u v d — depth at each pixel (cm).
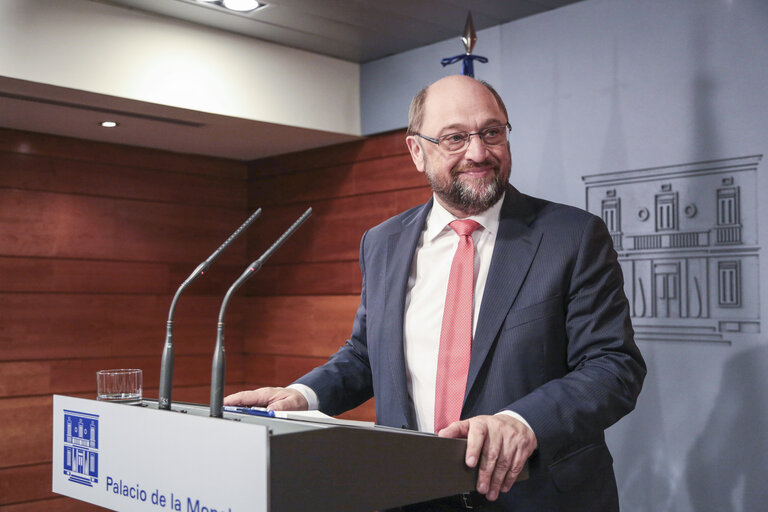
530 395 145
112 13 377
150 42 389
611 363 158
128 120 431
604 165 359
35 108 404
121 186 497
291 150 517
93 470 130
